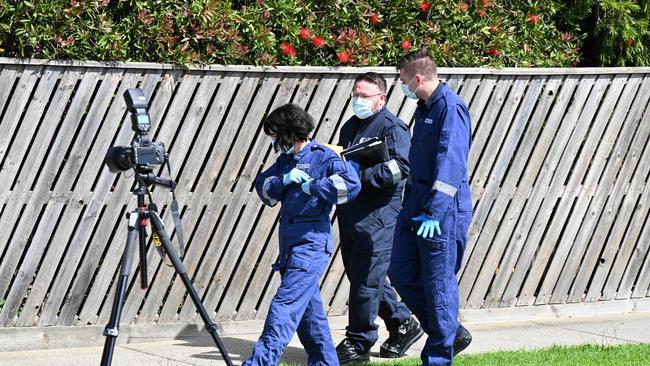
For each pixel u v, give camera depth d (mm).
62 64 25484
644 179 32906
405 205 23562
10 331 25703
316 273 22250
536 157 31250
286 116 22609
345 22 30172
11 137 25281
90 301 26578
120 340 26938
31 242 25828
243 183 28000
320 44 29016
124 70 26266
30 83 25312
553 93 31281
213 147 27641
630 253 33000
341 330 29141
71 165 25984
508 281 31500
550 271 31969
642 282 33344
